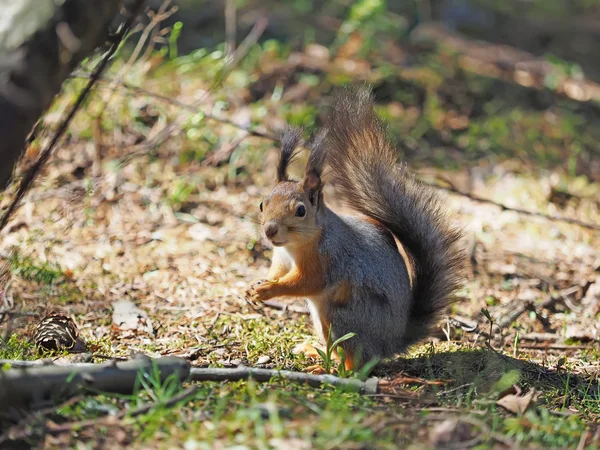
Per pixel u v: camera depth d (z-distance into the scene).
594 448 6.62
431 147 16.97
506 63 21.75
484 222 14.34
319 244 8.94
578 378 9.40
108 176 13.41
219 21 20.17
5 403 6.49
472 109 18.66
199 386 7.37
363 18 19.30
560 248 13.70
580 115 19.84
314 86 17.20
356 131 9.63
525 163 16.94
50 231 12.30
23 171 9.37
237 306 10.96
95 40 6.74
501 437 6.50
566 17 28.11
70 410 6.61
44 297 10.46
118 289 11.14
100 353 9.21
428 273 9.48
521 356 10.10
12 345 8.98
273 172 14.73
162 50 16.33
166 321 10.38
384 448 6.13
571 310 11.73
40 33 6.37
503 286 12.28
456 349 10.09
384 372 9.25
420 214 9.60
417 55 20.41
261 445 6.05
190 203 13.74
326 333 9.25
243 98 16.59
